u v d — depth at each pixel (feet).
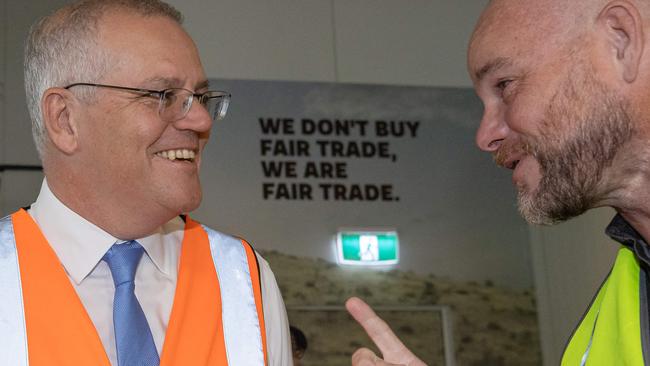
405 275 22.12
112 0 6.96
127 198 6.66
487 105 5.69
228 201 21.65
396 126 23.00
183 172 6.70
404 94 23.24
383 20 23.53
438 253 22.43
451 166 23.03
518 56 5.42
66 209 6.84
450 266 22.40
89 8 6.91
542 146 5.40
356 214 22.26
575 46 5.31
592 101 5.27
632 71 5.16
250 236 21.58
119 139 6.55
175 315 6.73
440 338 21.89
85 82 6.66
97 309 6.64
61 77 6.75
